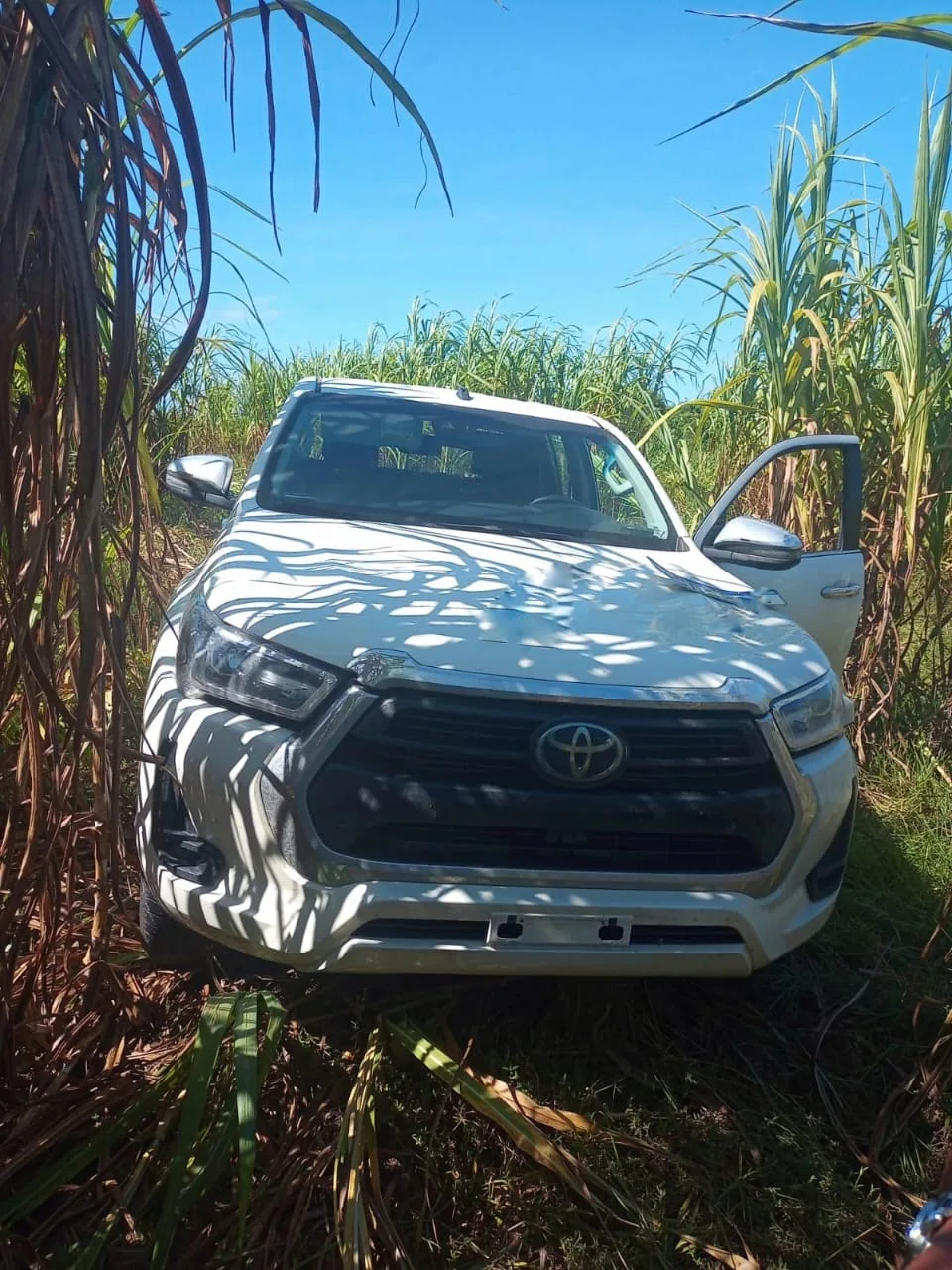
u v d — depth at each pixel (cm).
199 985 250
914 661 475
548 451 387
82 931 257
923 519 445
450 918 208
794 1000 273
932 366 434
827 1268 194
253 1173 198
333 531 299
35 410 161
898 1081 248
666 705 220
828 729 248
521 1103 215
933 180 411
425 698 212
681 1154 215
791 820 230
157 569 264
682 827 218
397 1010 238
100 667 205
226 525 319
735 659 244
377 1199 190
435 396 404
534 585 273
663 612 267
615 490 388
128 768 315
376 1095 217
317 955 208
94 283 147
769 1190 206
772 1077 245
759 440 523
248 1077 189
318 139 150
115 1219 179
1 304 143
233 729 216
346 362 1008
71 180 148
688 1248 192
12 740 239
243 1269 178
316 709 212
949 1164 120
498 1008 252
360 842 209
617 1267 187
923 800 419
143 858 231
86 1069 215
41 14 124
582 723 214
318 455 354
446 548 297
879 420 465
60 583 176
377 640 221
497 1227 194
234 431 957
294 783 206
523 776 213
